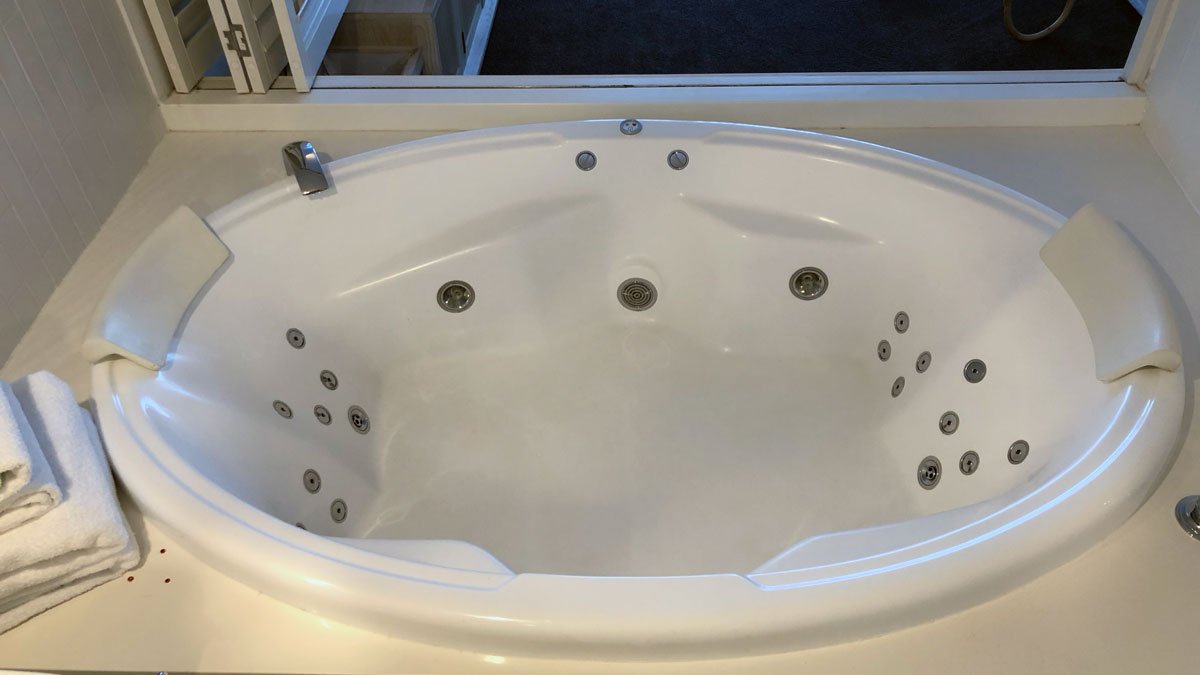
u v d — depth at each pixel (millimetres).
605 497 1621
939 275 1556
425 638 974
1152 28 1689
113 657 986
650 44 2232
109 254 1550
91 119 1592
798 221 1688
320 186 1548
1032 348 1373
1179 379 1153
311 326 1637
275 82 1868
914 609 962
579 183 1719
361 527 1580
